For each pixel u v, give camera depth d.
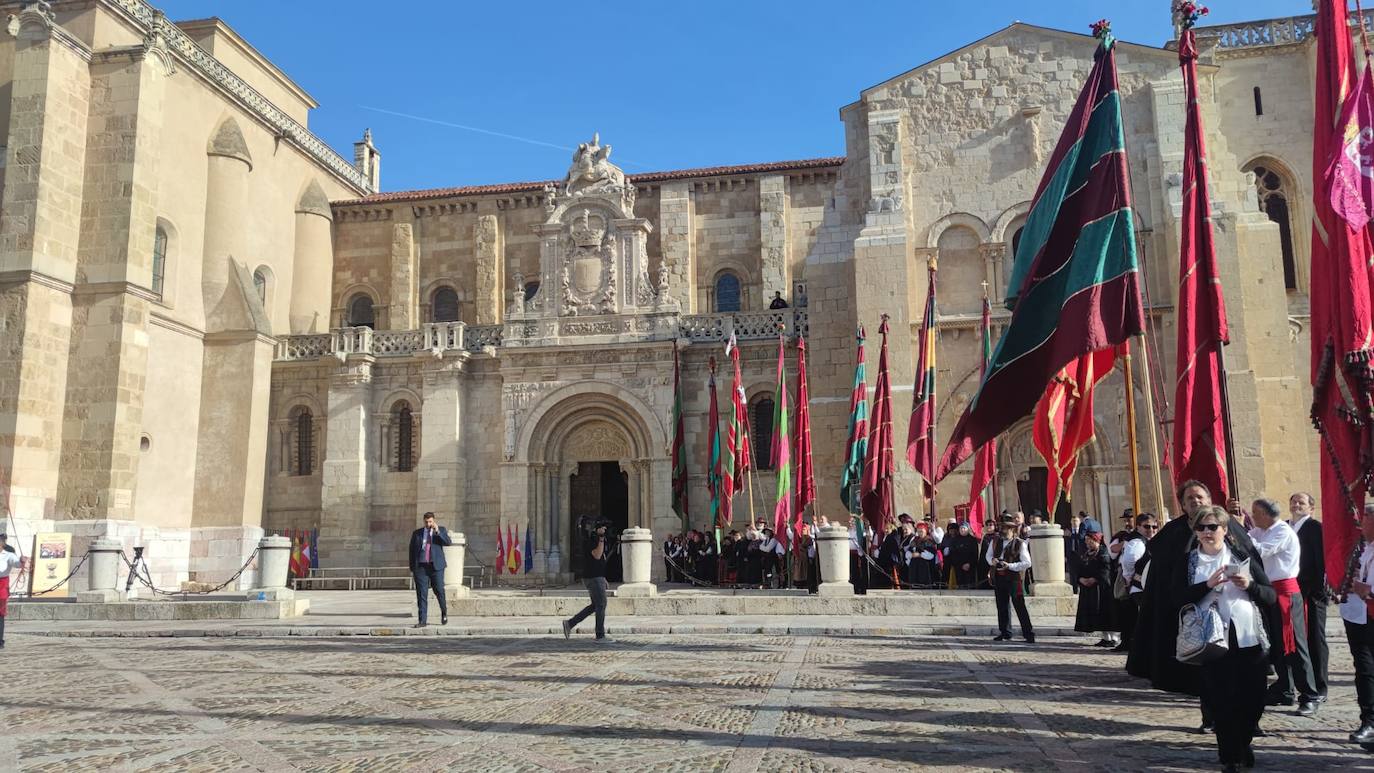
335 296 45.47
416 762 8.00
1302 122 36.22
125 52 33.25
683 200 42.25
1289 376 31.53
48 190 31.33
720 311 42.00
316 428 40.34
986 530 21.77
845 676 12.75
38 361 30.70
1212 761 7.92
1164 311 32.34
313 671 13.77
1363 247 10.97
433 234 45.16
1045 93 35.09
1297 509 10.96
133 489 31.86
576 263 38.56
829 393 35.19
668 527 36.12
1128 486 31.88
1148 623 9.38
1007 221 34.38
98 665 14.84
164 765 7.97
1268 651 7.56
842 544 22.67
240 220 39.19
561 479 38.09
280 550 23.73
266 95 46.16
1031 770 7.61
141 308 32.59
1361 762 8.02
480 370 38.88
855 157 36.62
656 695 11.31
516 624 20.30
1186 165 14.75
